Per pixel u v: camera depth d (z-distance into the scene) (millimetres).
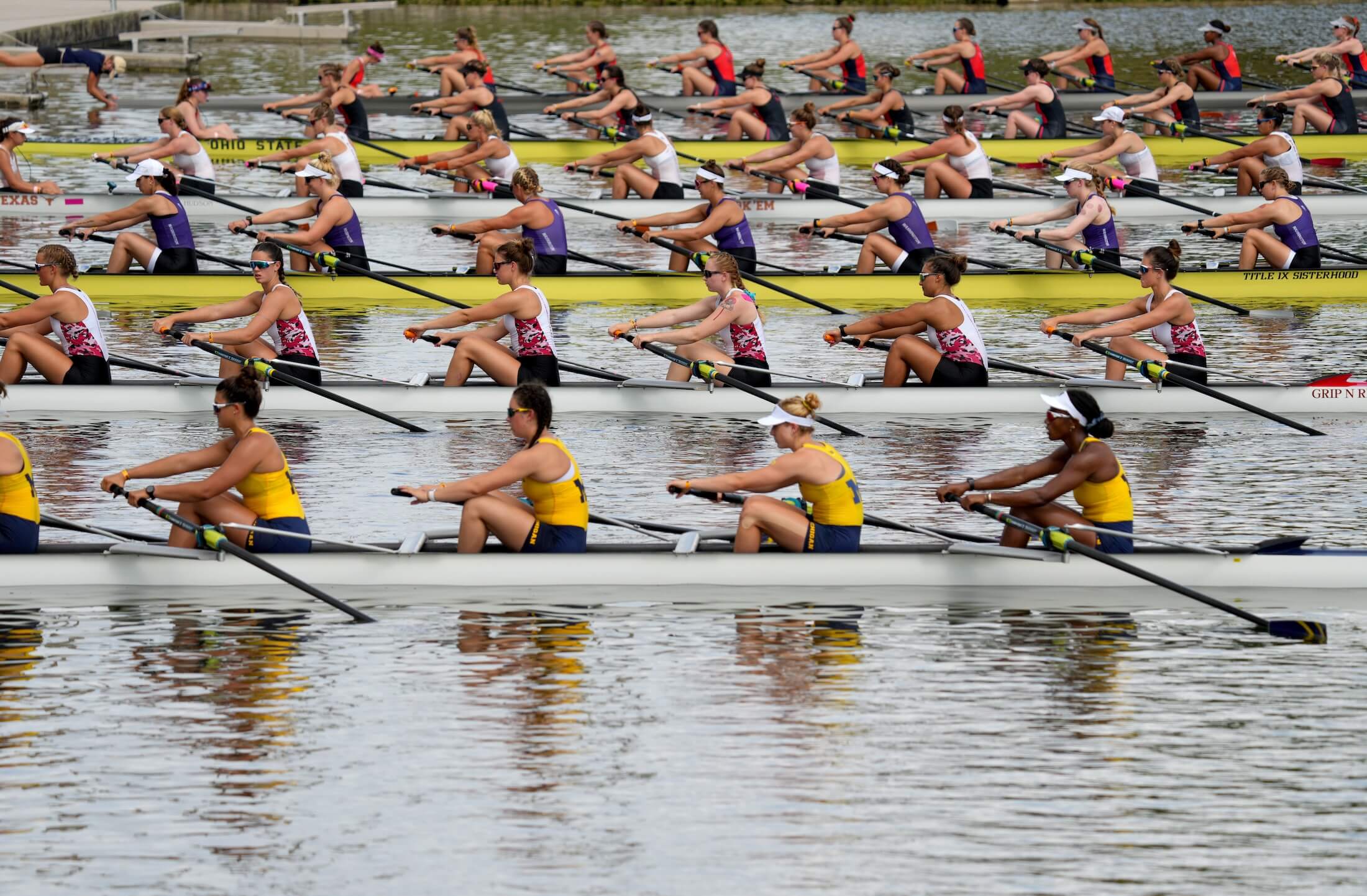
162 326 62906
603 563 45625
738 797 33250
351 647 41281
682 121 143375
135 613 43562
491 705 37812
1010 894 29578
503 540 45812
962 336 65438
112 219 82375
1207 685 39219
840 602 44938
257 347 66750
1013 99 128250
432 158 104750
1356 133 127062
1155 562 45844
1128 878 30141
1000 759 35062
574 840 31469
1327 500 53938
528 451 45156
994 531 50719
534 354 65062
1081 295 87812
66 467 56906
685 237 84812
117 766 34500
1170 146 131500
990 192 107375
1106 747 35719
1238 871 30422
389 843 31391
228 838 31516
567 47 186250
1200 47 192000
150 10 187500
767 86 157500
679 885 29844
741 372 65375
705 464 58375
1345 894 29609
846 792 33500
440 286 85375
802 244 101812
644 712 37406
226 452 45500
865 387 65750
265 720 36906
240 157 124062
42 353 64250
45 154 120438
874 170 86438
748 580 45875
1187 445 61781
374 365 71812
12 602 44312
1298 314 83938
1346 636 42500
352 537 48812
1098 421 45094
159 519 50906
